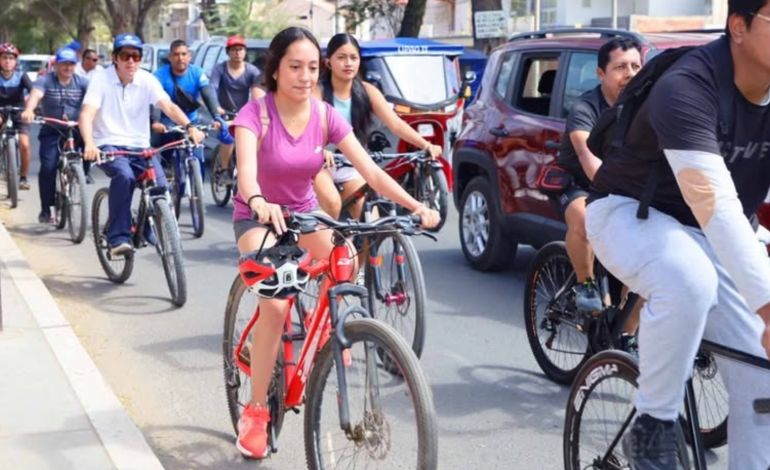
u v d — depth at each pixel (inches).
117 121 321.4
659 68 136.9
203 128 401.4
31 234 420.5
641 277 132.7
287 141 180.1
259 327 175.0
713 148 124.9
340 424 154.9
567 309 224.5
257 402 181.9
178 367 253.9
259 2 1812.3
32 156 707.4
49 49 3134.8
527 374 247.1
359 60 258.7
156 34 2965.1
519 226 332.5
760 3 123.5
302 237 184.5
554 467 195.0
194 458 197.2
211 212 483.2
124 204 319.0
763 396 130.9
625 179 140.2
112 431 193.0
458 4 1781.5
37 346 244.1
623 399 144.3
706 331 135.6
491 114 351.9
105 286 334.6
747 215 144.5
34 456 181.5
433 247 402.3
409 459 146.7
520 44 353.1
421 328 233.5
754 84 128.8
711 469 189.5
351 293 157.6
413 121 438.0
